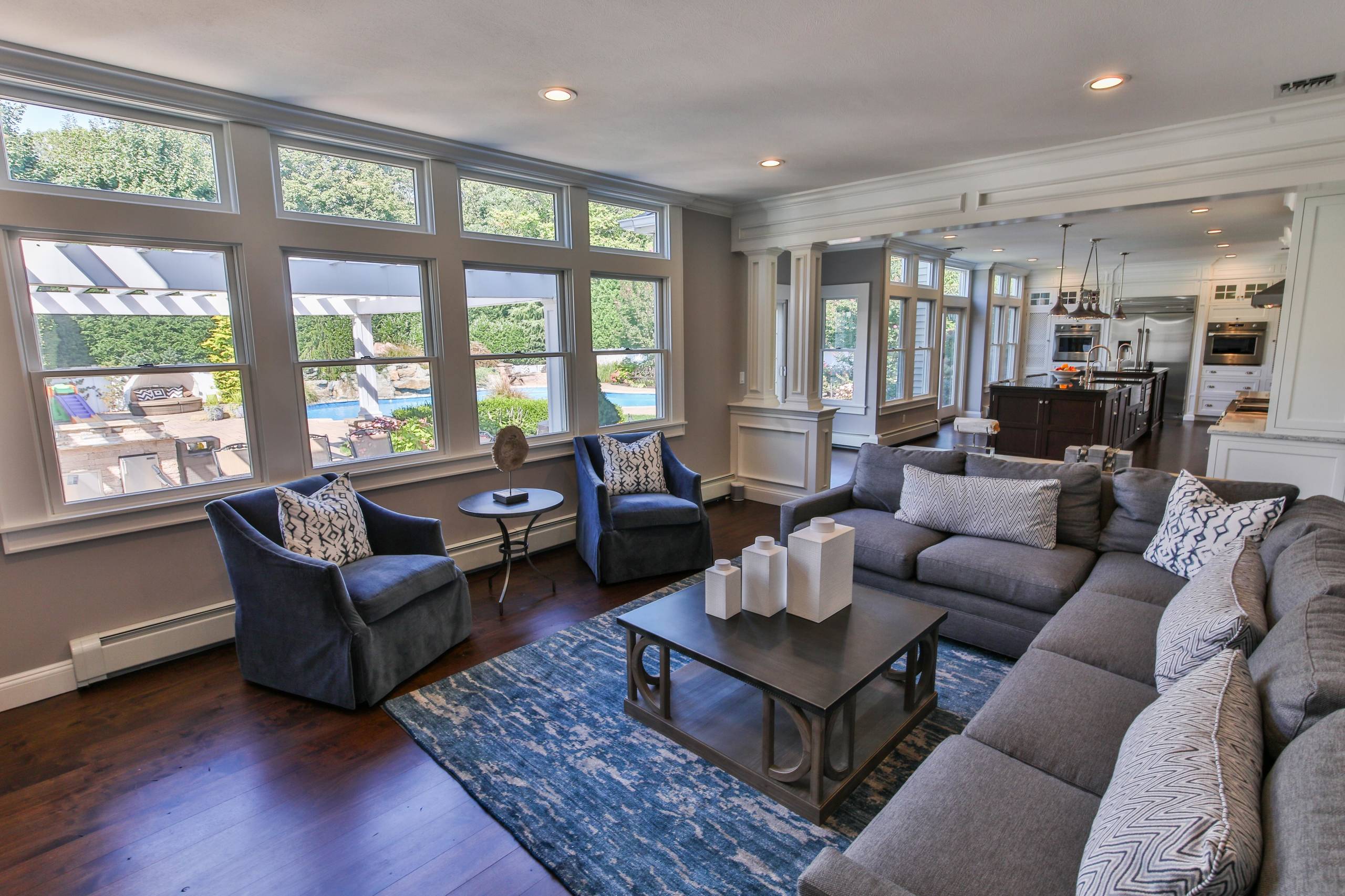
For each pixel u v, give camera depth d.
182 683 2.82
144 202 2.78
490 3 2.12
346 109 3.11
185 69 2.62
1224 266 9.76
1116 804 1.09
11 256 2.54
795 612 2.41
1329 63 2.62
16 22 2.20
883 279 7.68
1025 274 11.11
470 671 2.89
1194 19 2.25
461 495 4.04
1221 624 1.63
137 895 1.77
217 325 3.06
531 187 4.21
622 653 3.05
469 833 1.98
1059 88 2.89
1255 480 3.82
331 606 2.52
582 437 4.38
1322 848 0.82
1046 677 1.89
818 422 5.32
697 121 3.30
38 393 2.63
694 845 1.90
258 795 2.14
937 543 3.25
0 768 2.28
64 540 2.69
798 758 2.18
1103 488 3.15
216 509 2.65
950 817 1.37
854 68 2.65
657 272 4.97
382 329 3.63
